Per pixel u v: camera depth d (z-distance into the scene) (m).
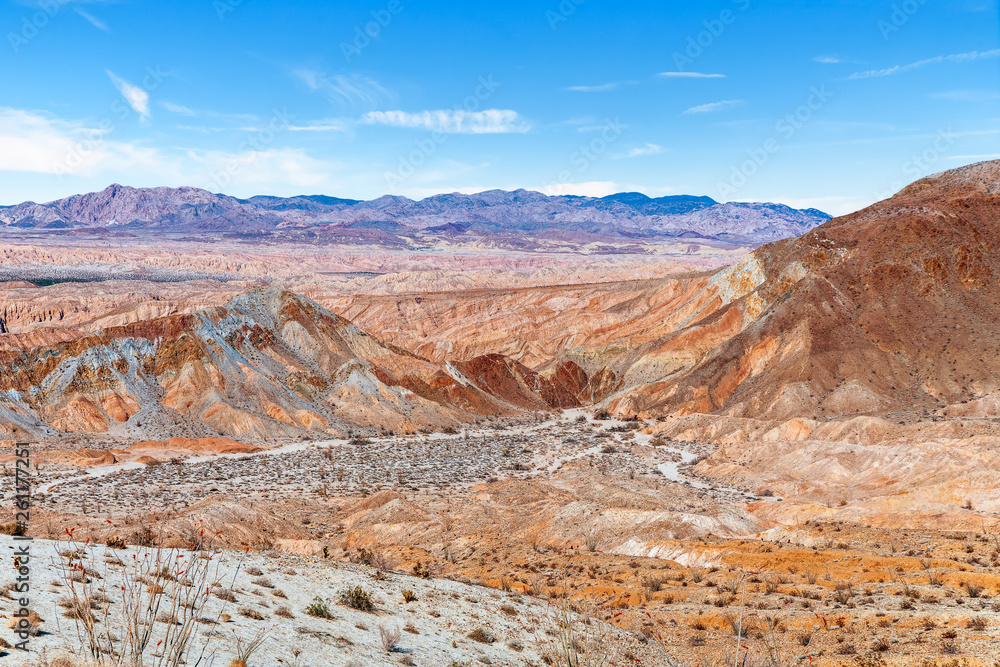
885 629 21.81
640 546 47.50
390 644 16.41
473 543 54.59
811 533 46.78
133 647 11.16
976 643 19.09
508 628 21.09
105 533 40.75
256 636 14.66
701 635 23.22
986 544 37.84
